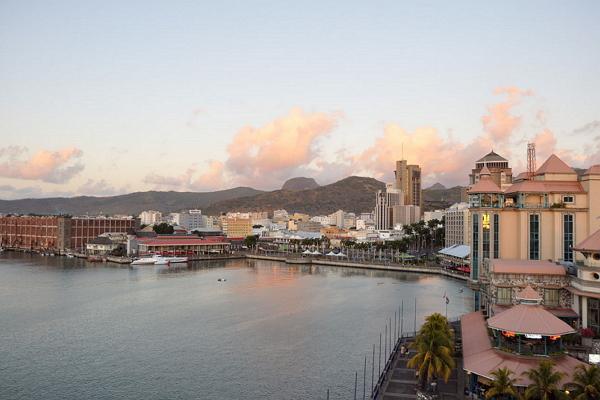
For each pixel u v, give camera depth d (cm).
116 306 17700
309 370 10656
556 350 7631
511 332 7619
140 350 12138
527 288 8206
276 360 11338
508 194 13788
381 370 10575
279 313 16500
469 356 8194
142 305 17912
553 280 10012
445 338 8400
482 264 12719
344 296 19900
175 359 11431
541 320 7675
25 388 9662
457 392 8262
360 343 12700
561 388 6719
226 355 11731
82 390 9569
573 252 12269
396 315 16038
